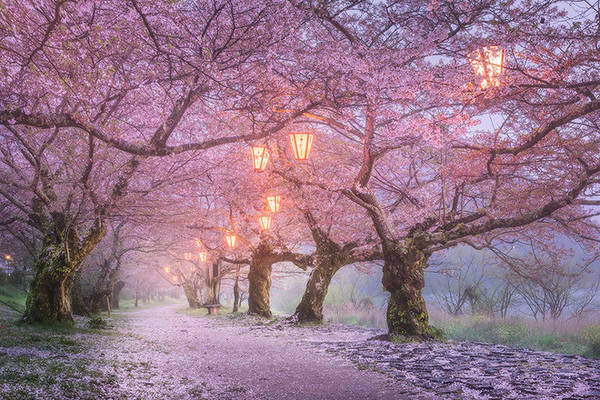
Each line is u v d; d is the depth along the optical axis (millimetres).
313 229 21844
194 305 44281
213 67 7766
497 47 8016
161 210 17000
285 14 8078
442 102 10336
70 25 7121
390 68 9023
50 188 15133
